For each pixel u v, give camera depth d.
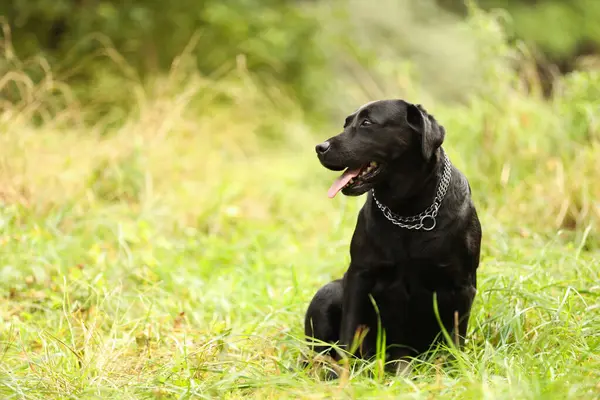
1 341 7.72
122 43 22.45
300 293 8.93
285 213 13.84
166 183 13.38
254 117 18.89
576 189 10.84
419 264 6.98
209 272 10.49
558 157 11.79
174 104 14.91
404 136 7.01
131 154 13.11
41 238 10.23
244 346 7.57
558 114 12.36
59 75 20.27
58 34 23.20
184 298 9.24
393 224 7.02
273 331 8.09
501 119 12.46
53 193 11.81
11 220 10.72
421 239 6.95
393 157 7.00
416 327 7.25
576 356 6.65
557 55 29.81
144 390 6.52
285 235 12.38
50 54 21.47
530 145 11.97
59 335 7.95
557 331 7.17
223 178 14.50
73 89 19.09
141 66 21.84
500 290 7.80
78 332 8.26
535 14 29.30
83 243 10.62
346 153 7.03
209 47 22.91
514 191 11.33
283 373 6.91
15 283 9.31
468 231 7.10
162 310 8.84
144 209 11.91
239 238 12.26
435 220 6.96
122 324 8.34
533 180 11.52
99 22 22.12
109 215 11.45
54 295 9.04
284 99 21.97
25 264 9.63
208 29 23.19
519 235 10.48
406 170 6.99
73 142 13.45
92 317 8.49
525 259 9.38
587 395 5.60
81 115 15.23
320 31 24.91
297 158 18.06
